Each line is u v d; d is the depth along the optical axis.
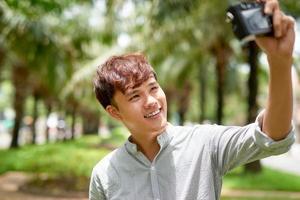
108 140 30.73
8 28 10.95
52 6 7.00
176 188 1.78
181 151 1.80
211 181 1.76
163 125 1.79
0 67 14.96
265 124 1.53
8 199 11.09
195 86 36.47
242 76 26.81
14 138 24.97
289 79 1.41
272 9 1.30
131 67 1.77
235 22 1.33
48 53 11.88
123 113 1.80
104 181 1.92
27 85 22.84
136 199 1.84
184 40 13.65
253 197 11.85
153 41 12.09
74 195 11.58
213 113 44.47
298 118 32.69
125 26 11.84
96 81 1.83
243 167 16.17
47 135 34.94
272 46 1.34
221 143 1.74
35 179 12.38
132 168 1.86
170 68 19.98
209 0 10.68
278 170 19.45
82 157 12.14
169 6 8.73
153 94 1.78
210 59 21.16
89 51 16.77
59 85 16.12
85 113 44.81
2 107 53.09
